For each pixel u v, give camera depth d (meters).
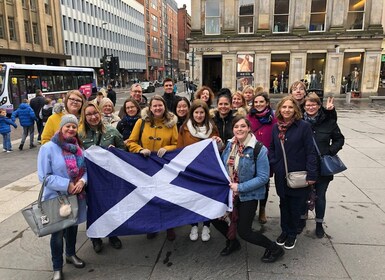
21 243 4.31
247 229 3.59
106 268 3.74
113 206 3.77
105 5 64.56
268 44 27.67
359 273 3.52
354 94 27.98
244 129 3.52
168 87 6.05
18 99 20.53
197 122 4.25
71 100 4.18
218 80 30.62
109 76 24.36
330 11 27.09
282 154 3.82
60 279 3.50
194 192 3.82
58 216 3.23
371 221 4.74
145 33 93.00
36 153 10.22
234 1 27.47
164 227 3.75
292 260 3.80
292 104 3.74
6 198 5.98
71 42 51.50
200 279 3.49
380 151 8.82
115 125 5.11
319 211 4.25
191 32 28.42
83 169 3.58
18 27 38.47
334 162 4.02
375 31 26.80
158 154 3.99
